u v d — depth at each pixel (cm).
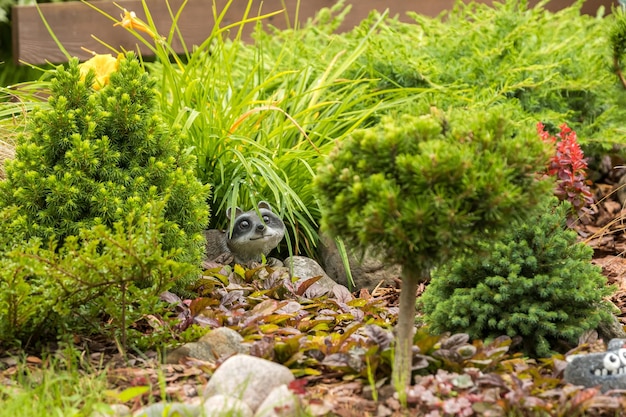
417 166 204
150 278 246
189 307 254
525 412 211
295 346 229
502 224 211
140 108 266
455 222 205
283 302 263
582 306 250
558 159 303
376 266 305
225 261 295
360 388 223
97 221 253
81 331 251
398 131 208
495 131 212
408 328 220
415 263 213
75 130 260
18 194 256
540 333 248
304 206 302
